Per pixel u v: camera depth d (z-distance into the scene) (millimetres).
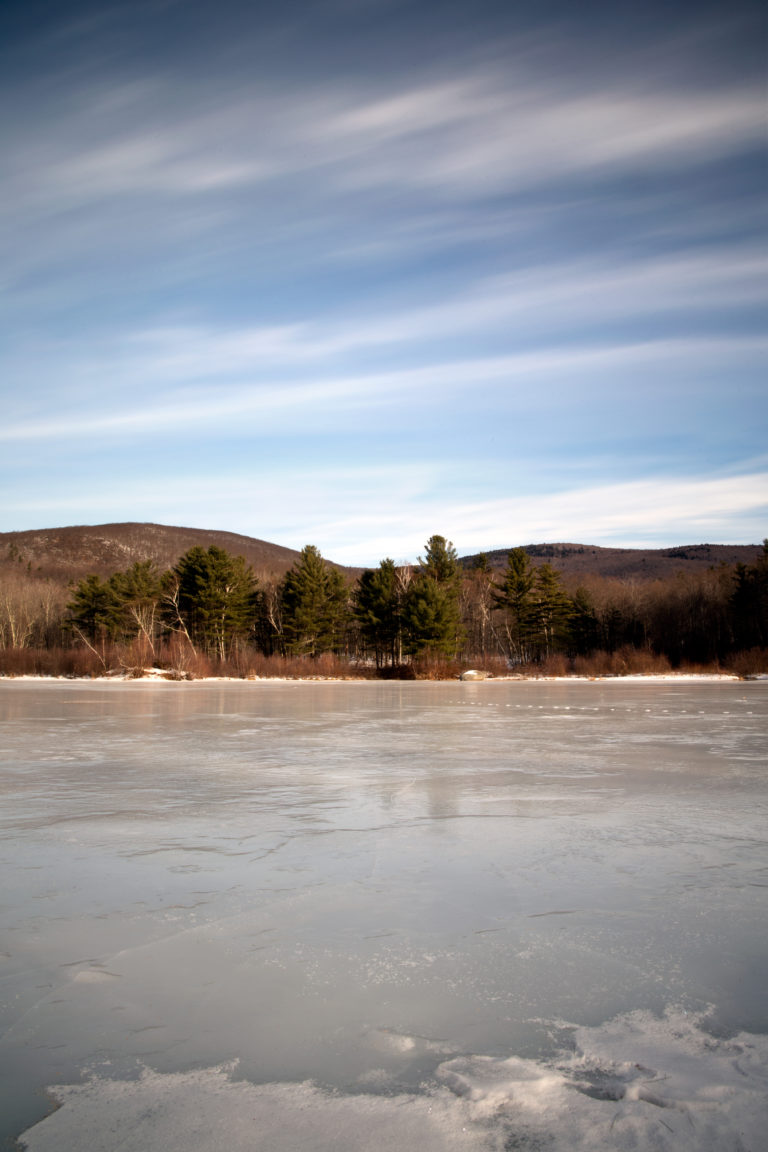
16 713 19688
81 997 3445
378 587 63750
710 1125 2477
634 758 11125
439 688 34844
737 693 29156
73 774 9695
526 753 11727
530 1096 2650
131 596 69750
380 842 6172
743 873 5312
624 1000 3404
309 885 5047
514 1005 3355
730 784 8898
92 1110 2594
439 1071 2824
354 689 34156
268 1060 2908
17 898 4801
